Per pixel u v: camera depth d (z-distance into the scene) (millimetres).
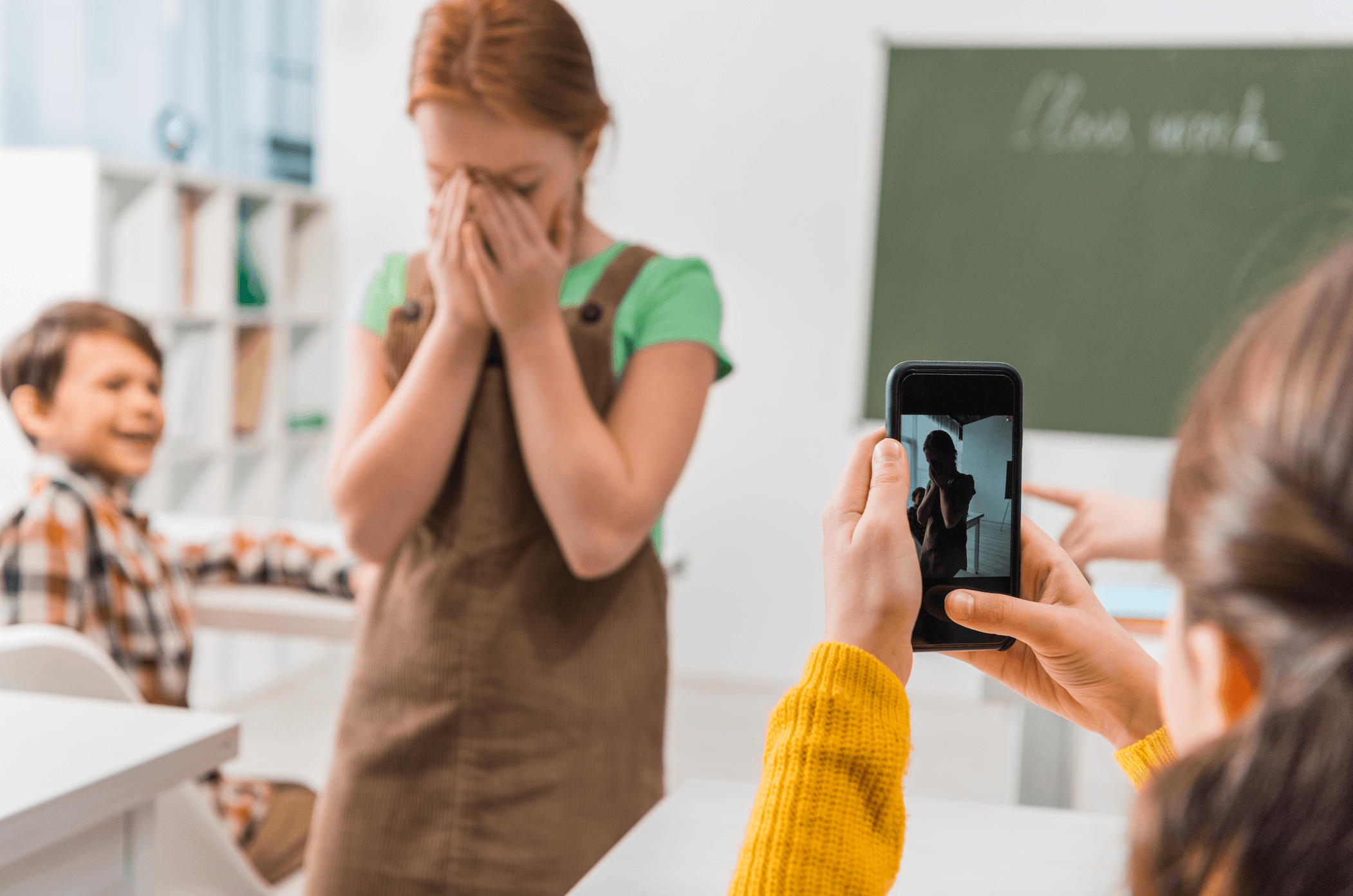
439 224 879
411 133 3551
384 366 1016
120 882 752
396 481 904
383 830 911
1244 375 271
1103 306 3072
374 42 3547
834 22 3229
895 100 3170
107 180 2893
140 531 1550
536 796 909
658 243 3389
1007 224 3121
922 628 511
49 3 2984
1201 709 284
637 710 947
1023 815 773
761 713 3289
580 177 970
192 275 3117
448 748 909
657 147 3365
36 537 1378
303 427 3561
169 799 1092
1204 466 271
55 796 657
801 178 3289
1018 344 3139
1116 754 492
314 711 3188
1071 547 985
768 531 3393
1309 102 2910
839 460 3330
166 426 2994
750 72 3295
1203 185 2986
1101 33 3027
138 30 3168
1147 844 272
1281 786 243
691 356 944
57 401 1497
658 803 978
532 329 880
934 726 3174
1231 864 252
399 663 927
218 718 824
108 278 2918
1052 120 3068
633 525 899
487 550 919
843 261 3279
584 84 889
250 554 1768
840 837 381
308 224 3588
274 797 1635
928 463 514
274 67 3564
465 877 898
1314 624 244
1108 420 3096
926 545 514
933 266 3178
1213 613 265
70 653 988
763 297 3342
